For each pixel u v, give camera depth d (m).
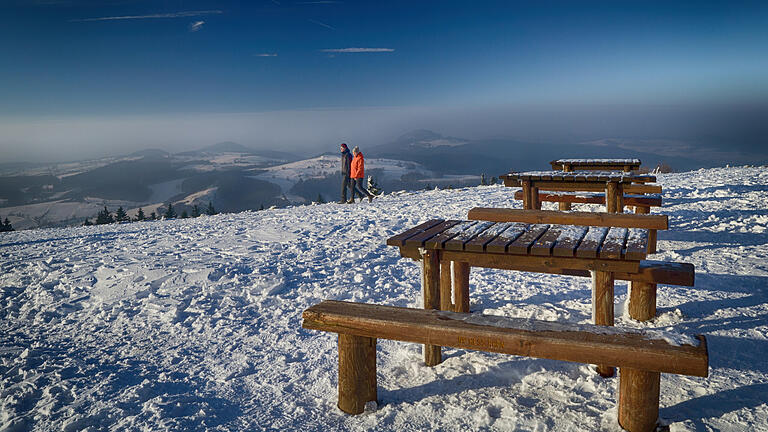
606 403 2.80
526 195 7.46
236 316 4.78
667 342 2.28
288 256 7.07
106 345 4.20
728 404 2.71
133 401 3.11
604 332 2.43
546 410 2.76
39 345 4.21
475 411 2.77
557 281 5.41
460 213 10.76
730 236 7.06
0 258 8.04
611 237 3.27
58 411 3.00
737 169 17.91
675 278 3.61
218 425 2.79
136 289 5.63
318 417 2.86
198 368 3.66
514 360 3.43
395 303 5.04
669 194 11.48
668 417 2.60
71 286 5.97
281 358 3.77
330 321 2.82
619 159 9.27
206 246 8.12
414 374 3.33
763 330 3.71
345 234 8.70
